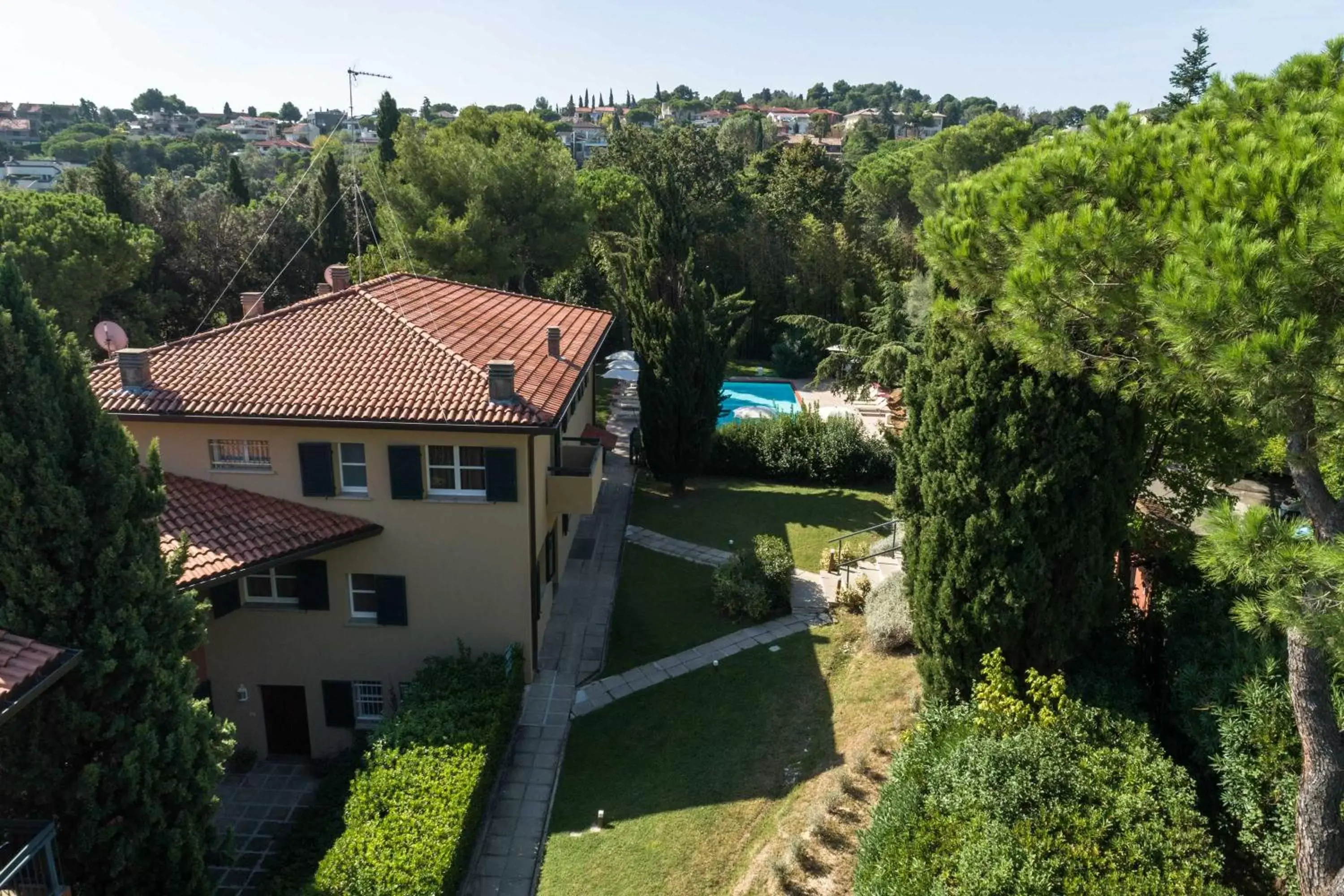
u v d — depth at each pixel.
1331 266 8.15
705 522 29.48
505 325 24.62
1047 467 13.41
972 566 14.05
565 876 14.19
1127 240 10.09
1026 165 12.28
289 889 14.77
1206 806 12.60
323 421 17.34
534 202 47.09
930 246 13.38
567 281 55.97
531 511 18.61
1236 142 10.45
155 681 11.34
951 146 61.09
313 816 16.89
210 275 50.84
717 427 36.78
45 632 10.59
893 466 33.62
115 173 49.78
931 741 13.70
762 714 18.17
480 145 47.91
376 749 15.54
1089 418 13.23
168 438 18.30
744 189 67.19
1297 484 10.47
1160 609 15.70
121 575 11.05
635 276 30.39
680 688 19.66
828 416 37.31
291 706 19.73
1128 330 11.00
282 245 54.16
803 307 60.22
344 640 19.23
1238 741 12.08
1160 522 17.20
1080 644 14.51
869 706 17.31
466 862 14.25
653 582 24.95
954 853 10.95
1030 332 11.09
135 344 41.97
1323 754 10.22
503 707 17.19
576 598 23.98
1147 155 11.48
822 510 30.66
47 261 35.91
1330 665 10.05
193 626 12.26
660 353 30.28
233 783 18.70
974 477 13.75
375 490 18.41
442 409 17.55
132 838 11.20
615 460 36.31
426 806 13.91
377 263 43.19
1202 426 16.05
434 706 16.73
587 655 21.09
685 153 64.75
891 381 37.97
